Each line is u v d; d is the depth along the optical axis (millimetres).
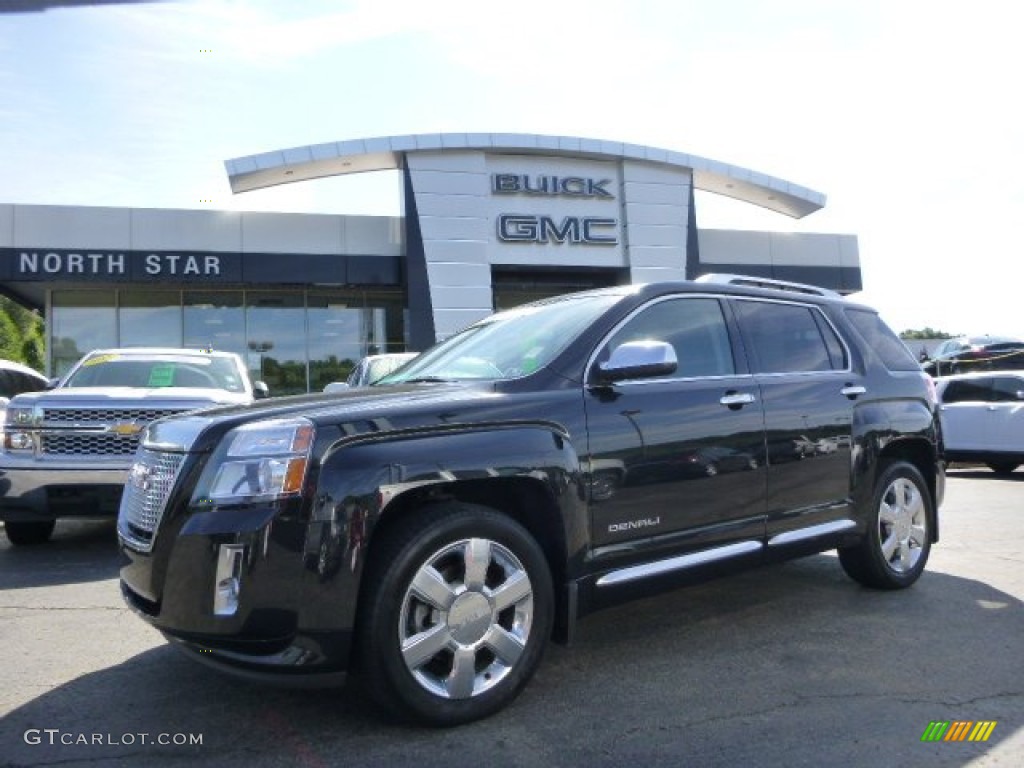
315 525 2990
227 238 18219
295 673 2973
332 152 18594
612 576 3686
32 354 38281
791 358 4766
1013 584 5477
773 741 3111
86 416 6551
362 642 3057
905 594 5223
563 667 3947
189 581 3057
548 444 3504
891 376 5340
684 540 3959
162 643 4340
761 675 3812
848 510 4844
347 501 3031
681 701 3506
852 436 4863
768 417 4391
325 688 3348
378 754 3008
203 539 3031
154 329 19000
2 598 5301
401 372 4680
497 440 3377
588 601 3621
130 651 4211
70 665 3998
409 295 19109
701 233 22219
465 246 19500
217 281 18172
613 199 20891
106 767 2922
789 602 5066
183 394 6848
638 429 3824
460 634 3230
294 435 3076
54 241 17172
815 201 22203
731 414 4219
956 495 10422
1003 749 3037
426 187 19312
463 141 19422
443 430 3295
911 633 4414
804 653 4117
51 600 5250
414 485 3156
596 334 3941
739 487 4203
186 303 19203
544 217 20297
